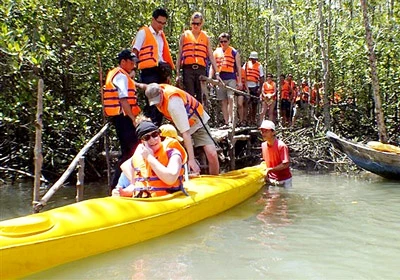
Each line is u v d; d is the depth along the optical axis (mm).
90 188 8570
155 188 5320
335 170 11336
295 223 5535
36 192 5223
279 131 13789
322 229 5238
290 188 7879
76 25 10211
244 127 12000
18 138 9984
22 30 7535
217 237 4938
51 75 10242
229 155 10594
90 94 10250
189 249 4527
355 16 16703
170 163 5203
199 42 9258
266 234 5043
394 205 6652
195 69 9266
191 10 16719
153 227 4898
